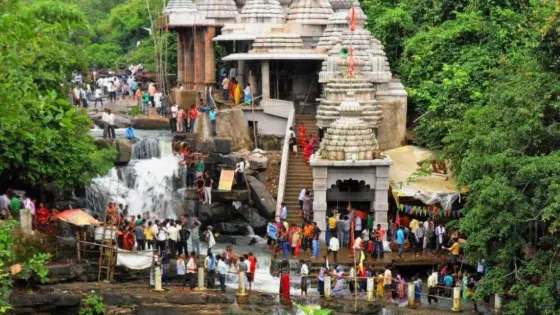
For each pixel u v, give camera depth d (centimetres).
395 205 5216
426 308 4366
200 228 5338
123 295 4384
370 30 6788
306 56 6216
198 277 4550
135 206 5428
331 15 6450
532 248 4116
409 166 5347
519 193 4081
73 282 4516
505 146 4266
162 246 4756
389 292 4456
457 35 5947
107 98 7338
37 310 4316
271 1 6675
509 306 4012
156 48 7600
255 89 6450
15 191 4891
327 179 4981
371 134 5075
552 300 3853
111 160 5216
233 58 6238
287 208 5275
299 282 4650
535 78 4359
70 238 4716
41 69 5200
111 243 4609
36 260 3856
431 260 4775
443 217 5056
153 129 6316
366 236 4850
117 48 9594
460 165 4947
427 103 5781
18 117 2941
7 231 3769
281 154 5800
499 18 5909
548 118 4319
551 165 3975
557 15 4297
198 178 5444
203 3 6944
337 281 4447
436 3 6525
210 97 6269
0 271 3494
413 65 6116
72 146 4853
